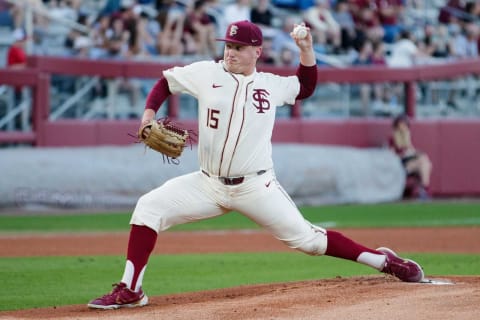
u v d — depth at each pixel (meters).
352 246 25.42
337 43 80.44
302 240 24.72
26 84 65.81
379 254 25.77
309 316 21.16
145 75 70.44
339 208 69.25
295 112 76.00
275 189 24.44
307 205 71.75
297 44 24.31
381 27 83.50
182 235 51.81
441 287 24.59
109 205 66.81
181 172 68.25
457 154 78.88
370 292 24.11
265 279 32.41
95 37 72.56
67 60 67.56
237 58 23.69
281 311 21.89
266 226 24.67
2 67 69.19
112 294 23.92
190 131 24.84
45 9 71.94
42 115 67.12
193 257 40.03
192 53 74.81
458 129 78.75
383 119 78.38
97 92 71.25
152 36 74.25
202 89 23.86
